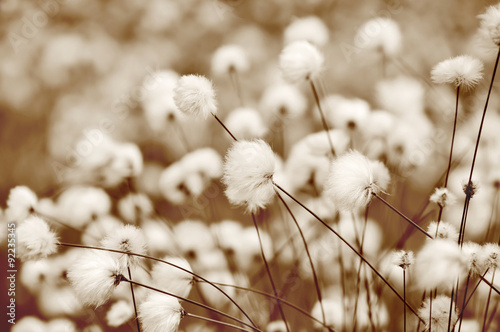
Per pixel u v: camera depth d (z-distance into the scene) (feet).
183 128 4.99
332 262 3.99
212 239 4.02
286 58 3.79
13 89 6.40
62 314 3.90
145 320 3.36
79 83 6.28
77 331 3.88
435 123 4.93
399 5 6.15
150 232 3.97
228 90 6.06
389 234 4.08
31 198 3.71
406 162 4.09
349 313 3.77
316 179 3.93
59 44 6.33
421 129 4.17
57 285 3.88
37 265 3.86
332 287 3.96
